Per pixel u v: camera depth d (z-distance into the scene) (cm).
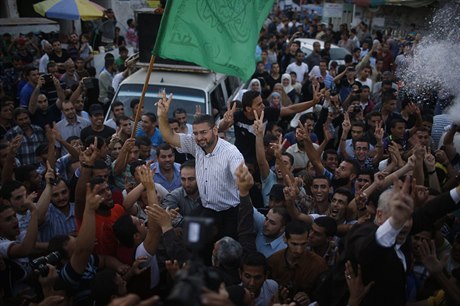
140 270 402
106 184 453
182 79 883
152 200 425
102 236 443
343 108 944
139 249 407
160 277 435
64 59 1277
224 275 352
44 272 375
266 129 659
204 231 191
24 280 421
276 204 495
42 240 485
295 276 423
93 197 373
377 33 1848
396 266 305
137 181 552
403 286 311
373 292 309
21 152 709
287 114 671
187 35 517
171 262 366
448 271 421
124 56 1249
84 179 464
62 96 843
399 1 1925
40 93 850
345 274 313
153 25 909
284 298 396
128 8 2156
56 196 490
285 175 509
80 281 386
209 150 441
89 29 1889
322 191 530
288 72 1285
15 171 553
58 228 494
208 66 532
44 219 476
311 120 749
